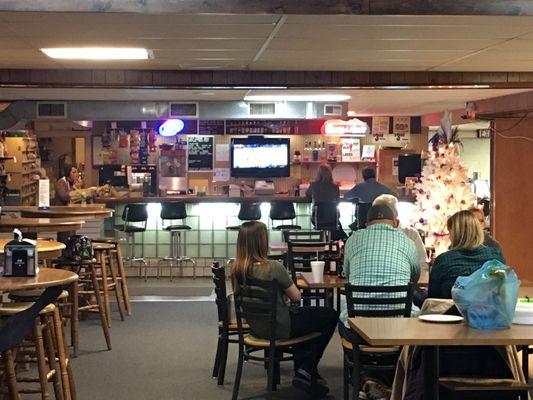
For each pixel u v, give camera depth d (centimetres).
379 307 491
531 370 565
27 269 409
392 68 771
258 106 1169
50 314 453
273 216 1142
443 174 772
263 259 520
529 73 804
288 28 554
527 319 355
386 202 542
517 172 1091
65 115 1148
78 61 725
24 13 496
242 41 610
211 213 1159
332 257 628
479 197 1395
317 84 798
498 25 541
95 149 1474
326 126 1407
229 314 566
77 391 541
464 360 380
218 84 796
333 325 538
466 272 446
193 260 1143
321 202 1058
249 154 1446
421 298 575
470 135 1759
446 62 726
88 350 665
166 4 481
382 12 483
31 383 548
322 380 539
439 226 759
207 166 1463
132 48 646
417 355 361
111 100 1150
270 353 512
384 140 1484
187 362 626
